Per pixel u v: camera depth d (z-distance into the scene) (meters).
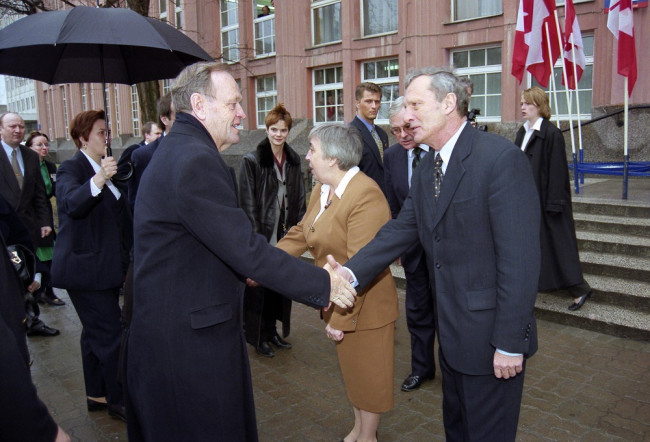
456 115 2.01
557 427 2.99
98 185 2.82
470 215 1.94
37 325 4.80
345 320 2.53
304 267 1.97
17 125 4.99
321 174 2.62
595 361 3.82
